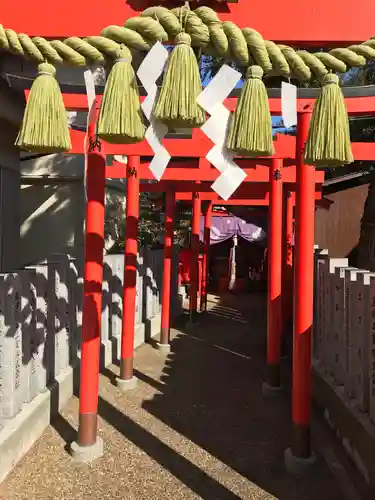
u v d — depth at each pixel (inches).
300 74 90.0
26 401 167.8
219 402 217.3
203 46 87.7
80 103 160.1
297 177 155.8
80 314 241.9
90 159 157.9
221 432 181.0
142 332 350.6
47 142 85.0
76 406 202.8
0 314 146.0
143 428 183.3
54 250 349.1
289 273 347.9
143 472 146.8
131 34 87.0
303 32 96.8
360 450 146.0
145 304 371.2
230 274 775.1
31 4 97.9
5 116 211.8
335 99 86.2
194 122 82.5
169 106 79.7
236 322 454.0
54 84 87.7
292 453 152.6
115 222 427.5
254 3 97.0
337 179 417.7
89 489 135.7
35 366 177.2
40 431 171.2
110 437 173.0
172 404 213.3
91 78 96.3
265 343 354.6
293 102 91.2
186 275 651.5
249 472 148.4
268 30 96.9
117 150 210.7
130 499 131.3
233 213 698.2
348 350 174.4
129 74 84.8
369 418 148.9
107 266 287.3
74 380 221.6
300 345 151.1
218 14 96.7
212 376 262.2
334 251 562.3
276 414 201.9
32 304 173.2
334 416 181.0
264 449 165.6
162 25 86.4
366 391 153.4
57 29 97.8
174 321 456.8
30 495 131.5
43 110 85.4
